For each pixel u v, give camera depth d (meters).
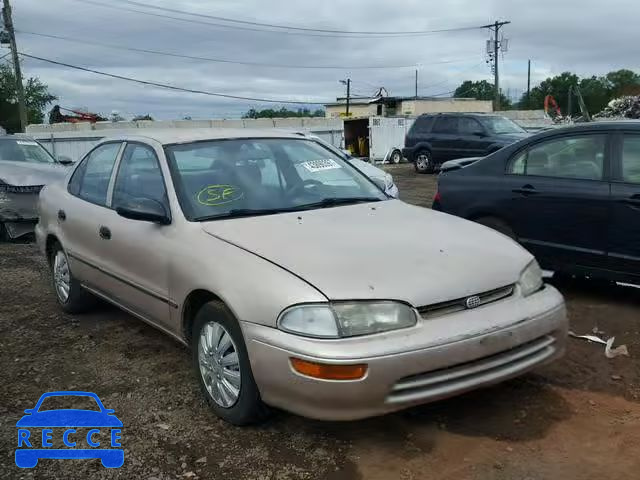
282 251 3.45
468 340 3.13
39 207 6.04
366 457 3.25
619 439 3.35
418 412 3.67
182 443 3.44
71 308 5.62
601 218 5.30
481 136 18.22
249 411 3.40
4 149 11.04
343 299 3.06
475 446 3.31
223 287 3.40
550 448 3.28
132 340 5.03
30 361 4.66
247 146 4.66
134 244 4.30
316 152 4.95
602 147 5.44
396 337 3.04
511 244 3.86
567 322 3.67
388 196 4.80
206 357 3.67
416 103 52.06
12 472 3.21
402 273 3.25
